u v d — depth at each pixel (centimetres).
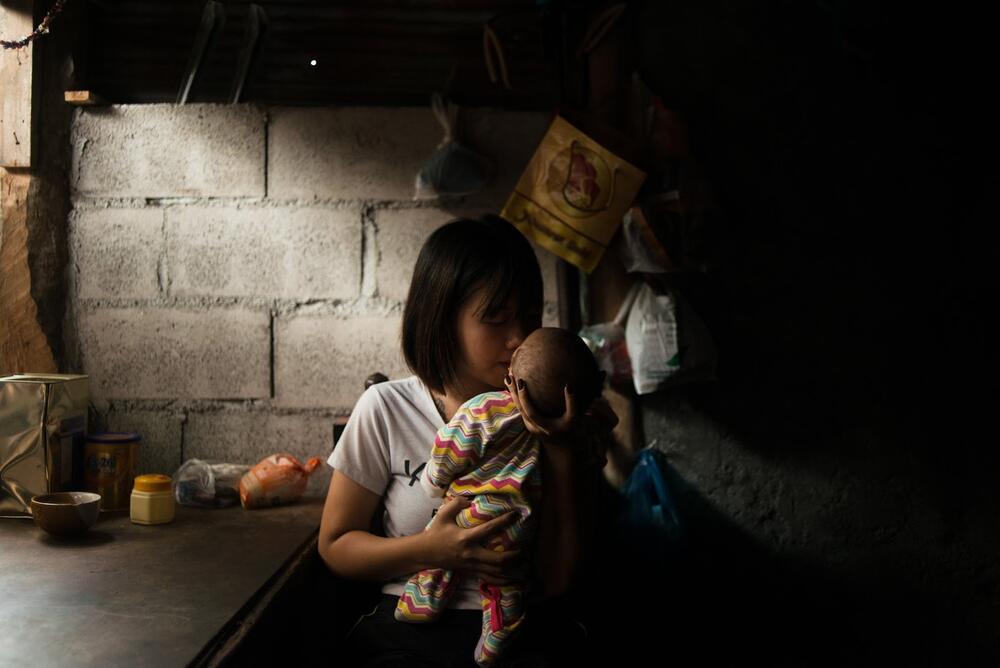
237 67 230
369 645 151
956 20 223
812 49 230
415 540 143
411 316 158
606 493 226
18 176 216
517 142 229
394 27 238
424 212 227
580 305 229
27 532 182
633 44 228
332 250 227
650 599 224
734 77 230
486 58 225
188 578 154
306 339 226
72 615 132
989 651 227
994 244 229
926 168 230
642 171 211
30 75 214
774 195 230
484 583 144
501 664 140
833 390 229
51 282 222
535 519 142
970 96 229
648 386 212
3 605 136
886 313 230
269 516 202
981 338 229
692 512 229
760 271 230
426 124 228
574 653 151
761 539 229
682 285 228
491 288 151
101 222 226
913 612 229
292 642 173
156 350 226
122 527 189
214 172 226
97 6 236
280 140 226
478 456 141
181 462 226
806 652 228
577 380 133
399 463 160
